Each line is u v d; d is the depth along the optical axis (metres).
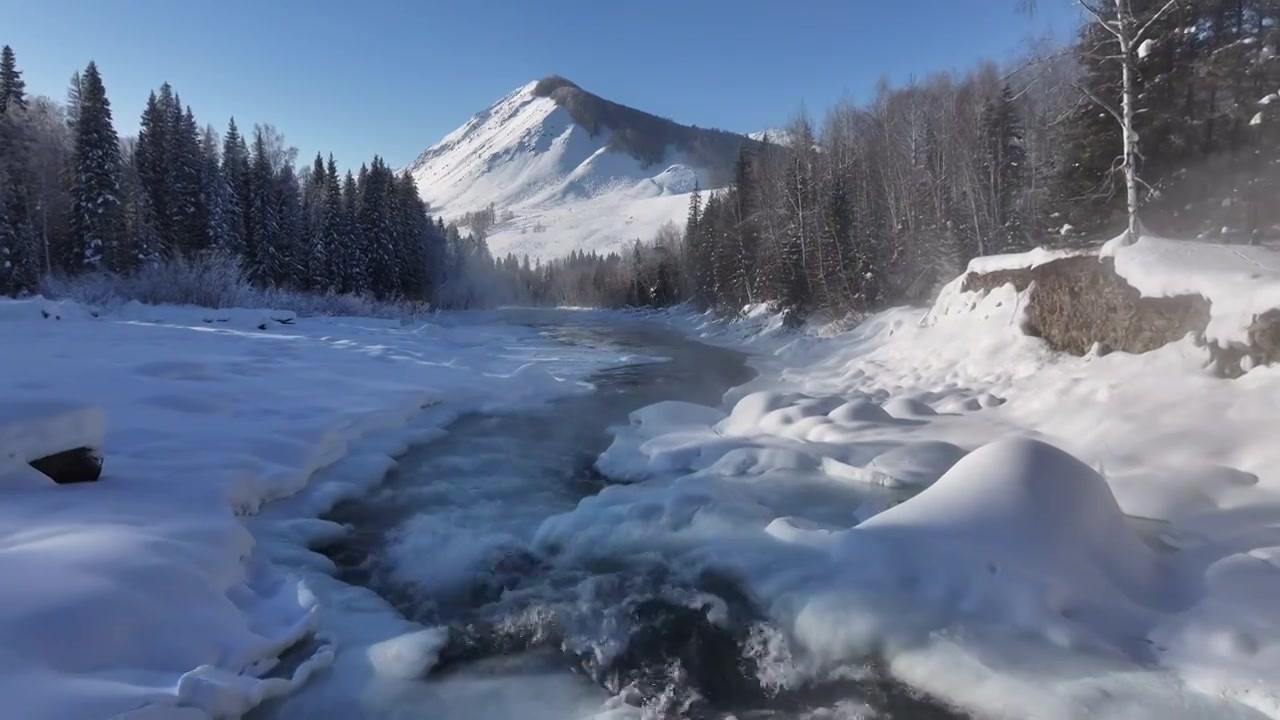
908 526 5.30
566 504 7.98
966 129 31.83
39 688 3.17
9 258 29.70
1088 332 11.11
